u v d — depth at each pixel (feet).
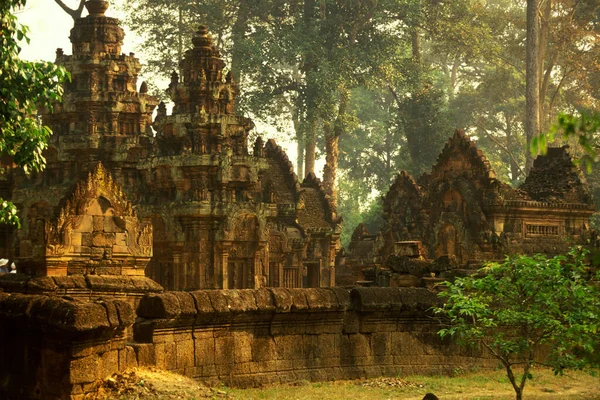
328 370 56.85
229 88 126.93
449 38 224.33
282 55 206.08
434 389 55.16
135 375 45.32
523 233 113.39
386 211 158.61
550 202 114.52
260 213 123.54
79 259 76.33
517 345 48.03
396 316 60.29
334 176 222.69
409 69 225.35
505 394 54.19
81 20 138.72
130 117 138.00
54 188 126.41
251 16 222.28
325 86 202.08
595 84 240.94
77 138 131.75
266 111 219.61
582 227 116.16
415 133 238.27
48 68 61.93
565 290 47.03
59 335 42.11
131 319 45.24
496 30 236.84
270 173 162.50
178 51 222.89
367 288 59.67
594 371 51.16
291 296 55.16
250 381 52.95
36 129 61.98
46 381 42.93
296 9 223.71
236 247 122.93
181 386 45.52
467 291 62.23
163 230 122.21
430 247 122.62
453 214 119.44
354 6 215.51
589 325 45.75
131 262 78.89
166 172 123.34
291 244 152.35
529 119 200.95
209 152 122.21
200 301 51.03
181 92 125.29
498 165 255.91
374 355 59.36
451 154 121.90
